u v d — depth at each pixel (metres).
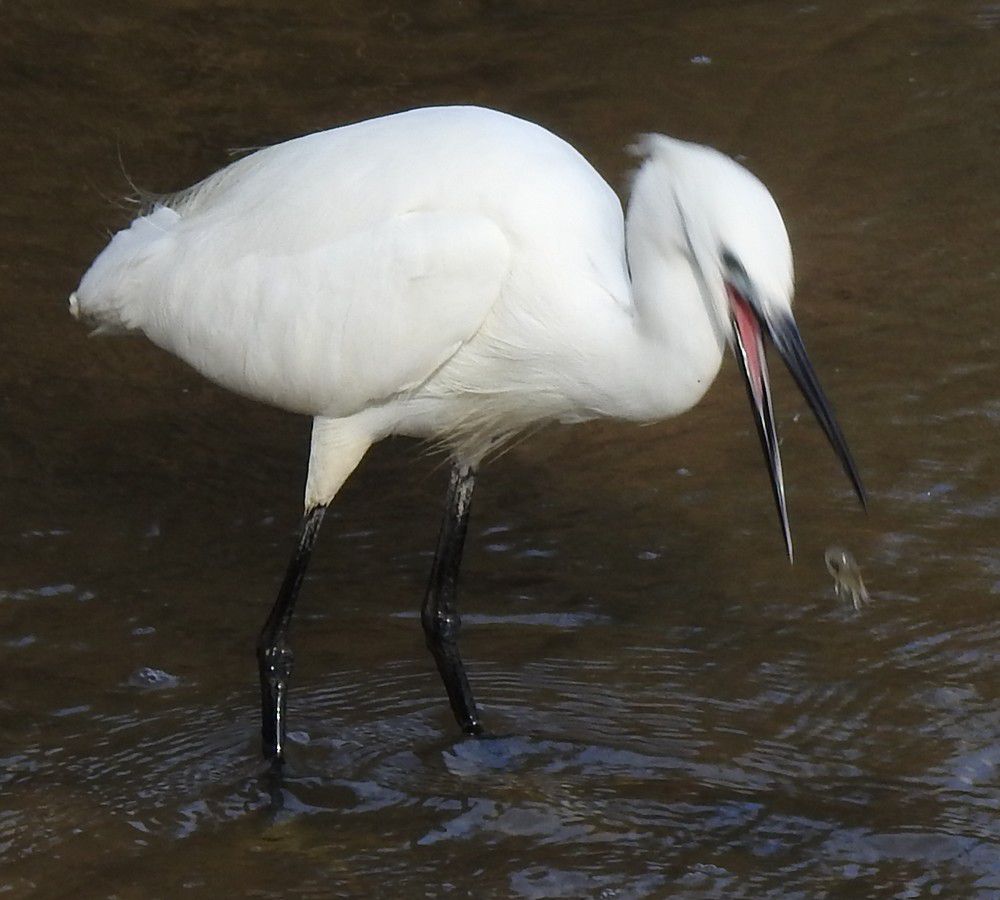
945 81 14.38
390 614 9.16
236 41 14.74
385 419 8.17
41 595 9.11
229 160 12.98
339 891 7.11
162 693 8.47
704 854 7.32
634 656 8.73
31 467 10.13
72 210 12.41
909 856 7.29
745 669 8.59
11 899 7.00
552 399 7.97
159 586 9.27
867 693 8.38
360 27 15.07
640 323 7.30
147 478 10.12
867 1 15.65
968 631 8.77
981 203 12.73
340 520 9.90
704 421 10.63
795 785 7.78
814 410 6.49
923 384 10.77
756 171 13.06
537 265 7.52
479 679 8.57
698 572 9.34
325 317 7.79
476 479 10.13
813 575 9.24
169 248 8.30
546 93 14.05
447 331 7.68
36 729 8.15
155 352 11.27
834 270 11.97
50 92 13.82
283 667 8.12
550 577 9.37
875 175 13.09
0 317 11.34
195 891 7.09
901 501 9.76
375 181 7.72
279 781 7.86
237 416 10.73
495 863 7.29
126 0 15.22
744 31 15.14
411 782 7.86
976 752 7.96
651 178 7.05
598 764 7.95
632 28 15.17
